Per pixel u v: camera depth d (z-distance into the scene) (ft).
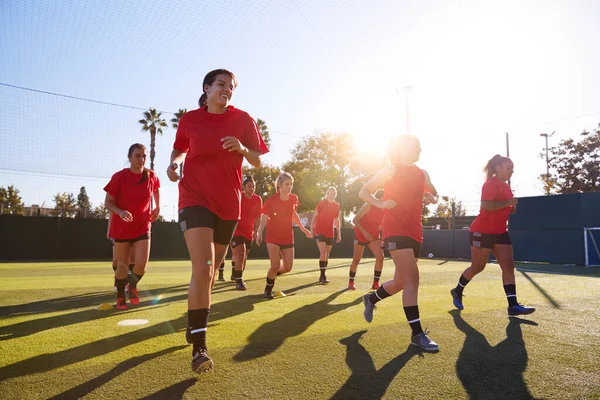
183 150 9.63
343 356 8.80
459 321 12.59
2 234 58.08
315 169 139.44
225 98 8.79
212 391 6.79
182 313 14.01
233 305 15.88
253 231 24.02
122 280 15.02
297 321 12.59
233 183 8.93
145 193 15.26
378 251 21.77
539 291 19.93
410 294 9.88
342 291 20.70
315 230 25.29
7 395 6.58
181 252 65.05
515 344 9.83
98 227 62.18
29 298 17.85
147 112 108.27
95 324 12.11
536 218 44.88
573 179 117.60
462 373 7.72
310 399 6.48
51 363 8.25
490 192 14.06
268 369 7.92
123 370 7.82
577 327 11.69
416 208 10.64
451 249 59.82
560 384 7.14
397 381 7.29
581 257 40.96
